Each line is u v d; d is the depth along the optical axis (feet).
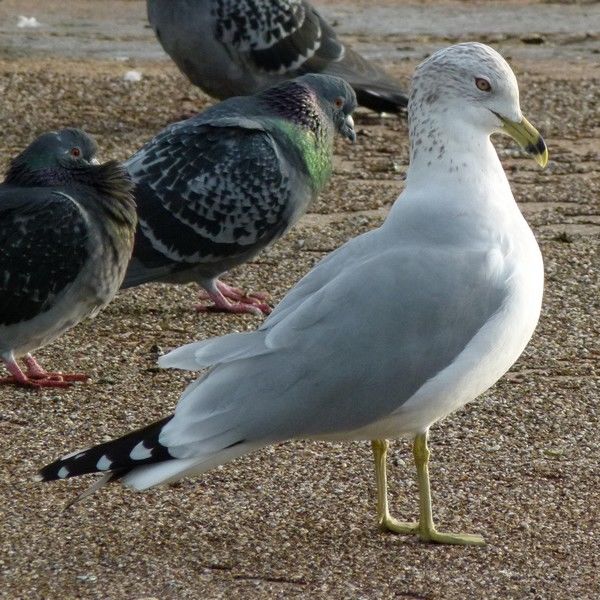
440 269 29.53
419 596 28.43
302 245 55.01
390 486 34.12
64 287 40.27
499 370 30.55
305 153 49.21
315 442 36.45
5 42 92.02
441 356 29.32
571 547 30.83
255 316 48.21
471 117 31.27
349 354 28.96
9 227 39.86
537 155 31.63
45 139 40.93
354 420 29.35
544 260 52.44
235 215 47.65
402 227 30.50
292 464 35.12
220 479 34.12
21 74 82.02
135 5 105.91
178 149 47.73
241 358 28.84
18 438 36.83
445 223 30.40
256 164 47.80
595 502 33.24
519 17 103.55
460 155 31.19
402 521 32.12
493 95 31.24
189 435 28.04
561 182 62.95
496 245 30.35
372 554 30.37
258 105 49.32
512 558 30.27
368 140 70.18
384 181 63.52
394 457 35.70
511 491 33.83
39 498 32.94
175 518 31.99
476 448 36.40
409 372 29.19
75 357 43.50
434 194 30.96
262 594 28.37
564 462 35.60
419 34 97.66
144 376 41.81
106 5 105.29
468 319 29.45
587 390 40.50
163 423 28.25
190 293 50.42
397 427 30.01
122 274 42.01
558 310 47.29
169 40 69.77
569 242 54.70
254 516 32.22
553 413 38.73
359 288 29.32
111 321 46.93
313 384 28.86
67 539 30.81
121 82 81.35
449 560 30.12
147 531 31.32
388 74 77.15
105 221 40.73
